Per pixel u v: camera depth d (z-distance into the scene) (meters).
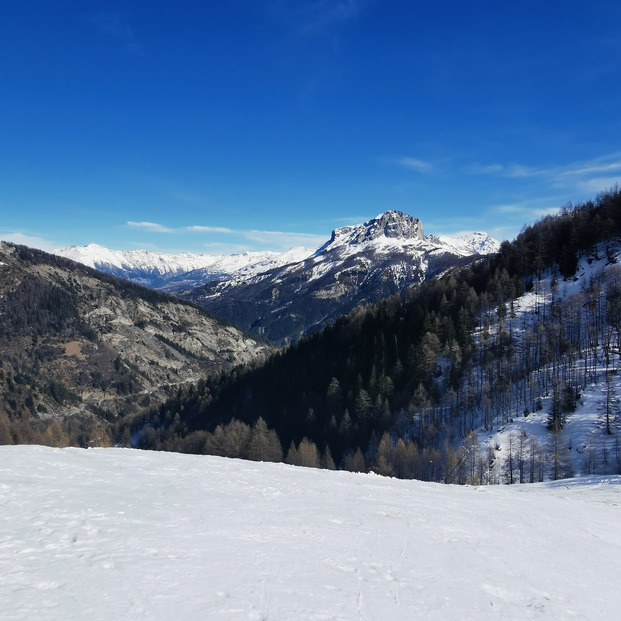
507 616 11.74
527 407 98.94
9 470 21.94
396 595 12.06
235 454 102.94
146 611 9.88
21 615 9.16
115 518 15.80
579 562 16.83
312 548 14.84
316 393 134.75
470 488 35.50
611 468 75.44
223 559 13.07
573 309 125.50
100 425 197.00
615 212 154.75
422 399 110.25
